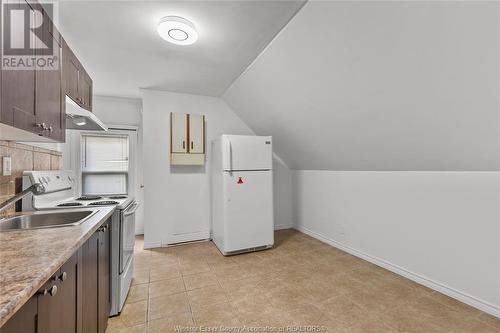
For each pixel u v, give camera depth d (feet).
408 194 7.71
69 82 5.64
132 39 6.82
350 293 6.81
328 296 6.67
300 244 11.21
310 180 12.62
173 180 11.32
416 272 7.47
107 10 5.54
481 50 3.92
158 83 10.32
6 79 3.03
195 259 9.45
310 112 8.53
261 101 10.14
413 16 4.18
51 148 7.06
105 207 5.75
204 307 6.20
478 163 5.80
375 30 4.80
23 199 5.32
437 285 6.87
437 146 6.13
